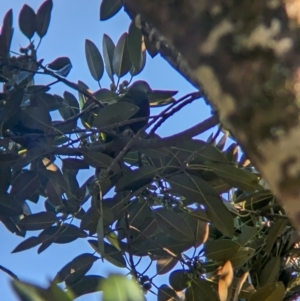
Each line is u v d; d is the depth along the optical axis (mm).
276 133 1309
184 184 2771
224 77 1398
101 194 2727
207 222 2902
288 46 1328
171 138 2693
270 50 1343
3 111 2754
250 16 1383
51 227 2857
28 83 2896
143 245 2912
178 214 2840
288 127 1297
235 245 2900
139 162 2859
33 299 1294
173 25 1498
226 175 2812
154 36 2213
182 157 2779
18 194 2830
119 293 1405
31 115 2758
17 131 2846
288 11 1354
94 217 2783
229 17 1406
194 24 1458
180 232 2818
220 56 1404
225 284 2791
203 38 1439
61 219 2848
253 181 2816
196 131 2668
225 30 1404
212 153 2787
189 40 1473
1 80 2840
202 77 1458
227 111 1398
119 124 2732
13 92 2742
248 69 1361
